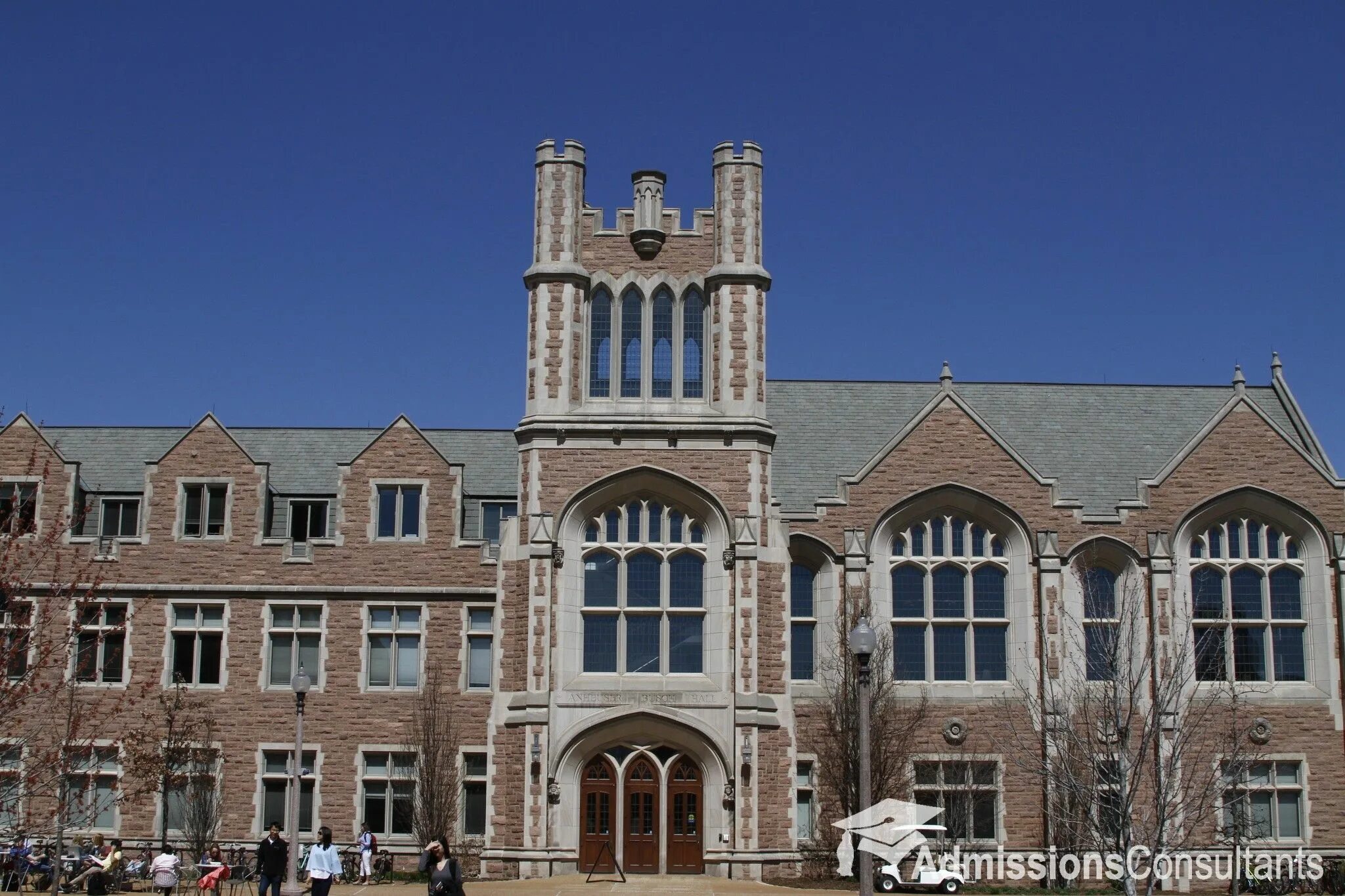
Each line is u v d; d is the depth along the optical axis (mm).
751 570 40594
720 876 39156
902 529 45281
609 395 42156
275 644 45719
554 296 42188
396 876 43062
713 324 42344
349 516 46188
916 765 43844
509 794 39750
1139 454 49125
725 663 40281
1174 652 40562
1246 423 46062
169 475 46406
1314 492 45594
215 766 44719
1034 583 44781
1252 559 45562
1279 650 45156
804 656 44781
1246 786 41812
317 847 31828
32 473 46219
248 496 46344
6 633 33406
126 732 44406
